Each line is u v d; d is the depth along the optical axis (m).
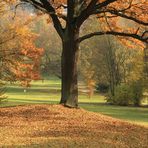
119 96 55.50
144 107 51.91
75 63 21.27
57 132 15.11
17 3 22.08
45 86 104.50
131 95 55.34
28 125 16.41
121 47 62.88
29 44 23.70
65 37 21.17
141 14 21.94
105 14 22.56
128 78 60.44
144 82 55.31
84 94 76.25
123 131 16.20
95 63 64.81
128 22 30.84
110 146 13.14
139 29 23.27
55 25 21.28
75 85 21.27
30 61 23.81
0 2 21.64
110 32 21.47
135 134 15.72
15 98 60.66
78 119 18.20
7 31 23.28
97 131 15.68
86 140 13.82
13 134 14.64
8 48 23.42
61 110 19.84
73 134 14.82
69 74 21.16
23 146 12.65
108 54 63.81
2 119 17.64
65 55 21.20
